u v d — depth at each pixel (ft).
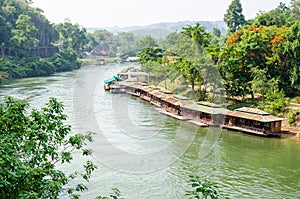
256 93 123.54
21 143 24.34
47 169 23.08
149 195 49.37
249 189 55.67
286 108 106.42
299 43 115.96
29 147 22.76
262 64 125.39
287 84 124.88
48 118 25.70
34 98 124.57
